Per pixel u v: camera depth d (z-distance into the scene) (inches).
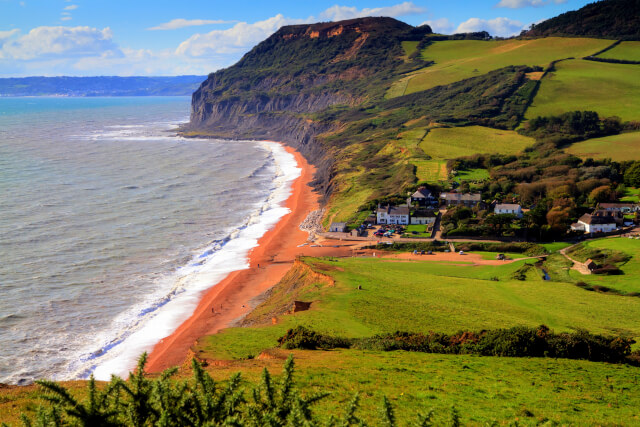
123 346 2810.0
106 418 459.5
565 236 4758.9
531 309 2568.9
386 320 2188.7
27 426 472.1
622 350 1705.2
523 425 952.9
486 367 1480.1
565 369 1504.7
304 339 1747.0
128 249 4503.0
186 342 2824.8
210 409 494.0
